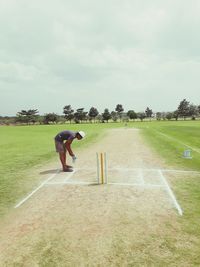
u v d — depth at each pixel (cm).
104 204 654
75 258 406
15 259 408
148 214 583
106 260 398
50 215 589
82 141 2225
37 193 761
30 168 1135
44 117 10769
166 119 11062
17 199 708
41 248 441
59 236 484
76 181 892
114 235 483
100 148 1764
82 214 591
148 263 388
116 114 11944
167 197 700
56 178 941
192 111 12188
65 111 11469
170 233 487
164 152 1528
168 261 393
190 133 2994
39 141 2398
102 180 852
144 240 461
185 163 1191
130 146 1831
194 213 585
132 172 1017
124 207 630
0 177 968
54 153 1596
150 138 2402
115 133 3173
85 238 473
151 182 860
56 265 389
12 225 539
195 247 434
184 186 809
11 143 2214
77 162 1268
